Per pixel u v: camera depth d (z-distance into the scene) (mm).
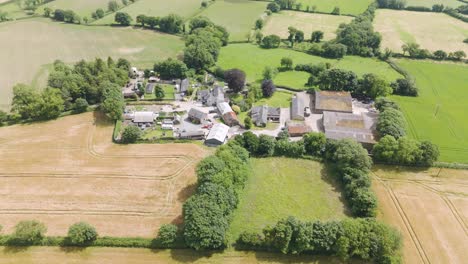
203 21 196750
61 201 87750
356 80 141375
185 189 92875
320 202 90312
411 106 135000
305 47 189125
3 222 81438
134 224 81938
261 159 104812
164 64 151875
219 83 151500
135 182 94688
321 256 75312
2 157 102125
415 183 96688
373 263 73750
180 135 112688
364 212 85500
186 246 76125
